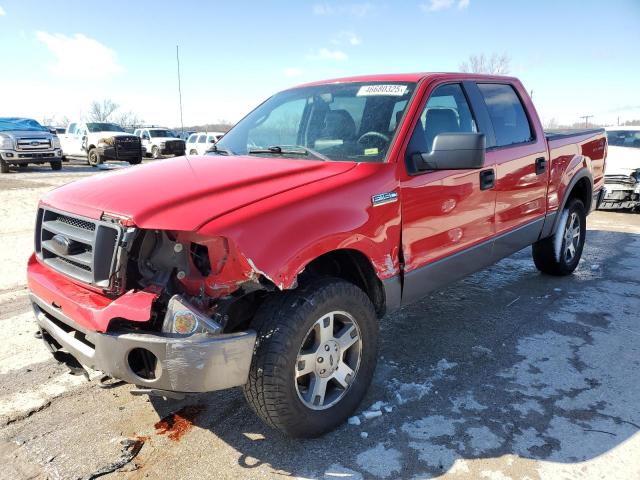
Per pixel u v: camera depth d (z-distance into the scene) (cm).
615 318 447
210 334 229
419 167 317
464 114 384
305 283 266
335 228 264
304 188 273
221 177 285
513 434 282
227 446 275
